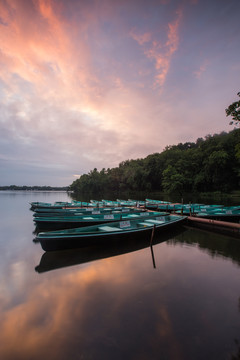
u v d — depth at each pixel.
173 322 3.69
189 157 60.59
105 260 6.84
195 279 5.42
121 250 7.92
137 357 2.97
